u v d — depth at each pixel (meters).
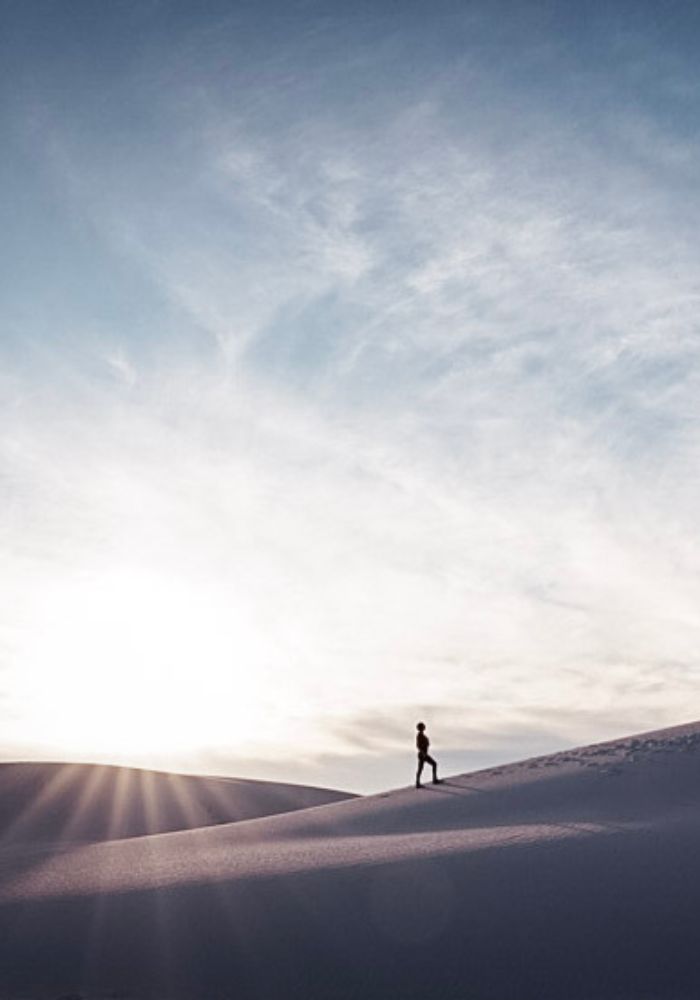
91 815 51.34
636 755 29.92
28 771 59.09
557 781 28.75
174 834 32.81
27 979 17.31
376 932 17.31
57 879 23.80
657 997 14.40
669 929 16.09
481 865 19.62
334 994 15.65
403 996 15.34
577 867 18.83
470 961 15.98
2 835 47.66
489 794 28.98
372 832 27.19
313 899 19.08
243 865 22.80
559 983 15.12
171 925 18.73
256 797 56.81
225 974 16.67
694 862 18.39
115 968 17.38
